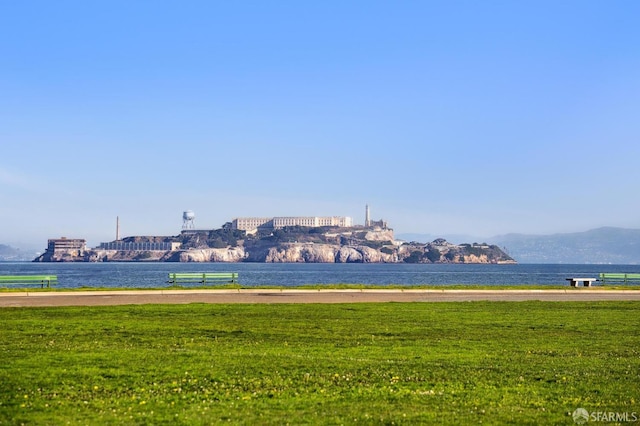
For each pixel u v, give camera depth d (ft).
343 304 132.16
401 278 481.46
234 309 120.47
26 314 110.63
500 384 57.82
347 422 46.65
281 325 96.48
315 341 81.00
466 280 443.32
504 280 448.65
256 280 413.39
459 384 57.72
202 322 100.01
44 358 67.82
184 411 49.26
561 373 62.28
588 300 149.38
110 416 47.83
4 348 73.72
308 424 46.21
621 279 267.18
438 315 110.83
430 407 50.62
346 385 57.31
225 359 68.44
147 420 46.98
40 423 46.09
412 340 81.92
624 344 79.46
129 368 63.41
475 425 46.19
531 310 121.29
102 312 114.32
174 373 61.52
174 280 222.69
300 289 178.91
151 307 124.06
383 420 47.14
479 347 76.64
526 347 76.74
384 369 63.72
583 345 78.48
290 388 56.29
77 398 52.54
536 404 51.52
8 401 51.37
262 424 46.19
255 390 55.57
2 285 271.08
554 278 500.33
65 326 93.71
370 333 88.07
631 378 60.39
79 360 66.95
